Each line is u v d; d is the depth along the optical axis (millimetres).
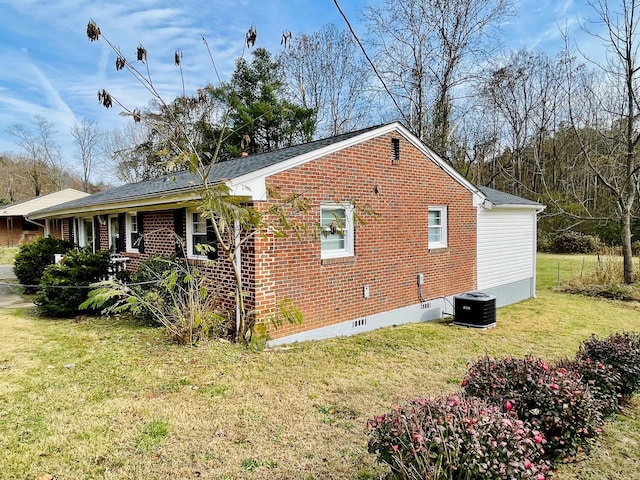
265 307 7180
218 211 5660
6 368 5816
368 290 8961
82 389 5113
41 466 3500
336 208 8469
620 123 15125
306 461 3689
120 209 10219
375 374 6008
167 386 5266
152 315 8477
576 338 8453
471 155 28516
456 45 20031
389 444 2877
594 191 27266
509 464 2645
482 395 3955
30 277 13484
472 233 11727
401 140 9609
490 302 9281
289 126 24391
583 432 3740
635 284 13727
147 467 3537
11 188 46250
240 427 4281
